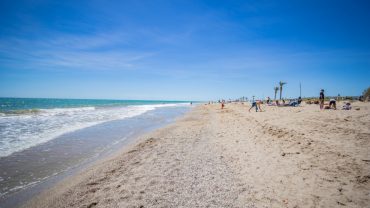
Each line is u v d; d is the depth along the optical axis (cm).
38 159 842
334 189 480
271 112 2341
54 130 1504
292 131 1064
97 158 875
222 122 1859
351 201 430
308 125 1212
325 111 1973
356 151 698
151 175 630
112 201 483
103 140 1226
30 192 563
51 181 634
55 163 799
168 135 1316
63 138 1245
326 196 455
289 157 714
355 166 584
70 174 690
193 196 494
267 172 611
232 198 479
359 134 915
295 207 425
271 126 1271
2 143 1077
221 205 452
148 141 1138
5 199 527
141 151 923
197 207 446
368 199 433
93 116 2703
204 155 828
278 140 945
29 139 1184
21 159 837
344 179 521
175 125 1859
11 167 747
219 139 1123
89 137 1302
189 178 600
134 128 1733
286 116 1772
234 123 1698
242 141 1017
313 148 769
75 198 507
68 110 3775
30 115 2581
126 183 579
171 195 501
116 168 703
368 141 807
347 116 1465
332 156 673
